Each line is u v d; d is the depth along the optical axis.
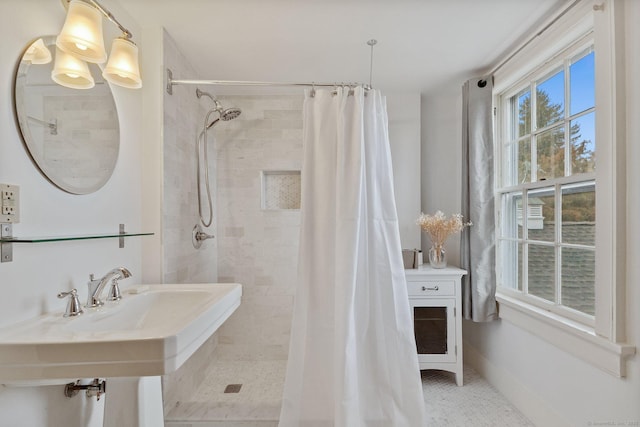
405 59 2.04
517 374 1.87
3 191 0.93
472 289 2.09
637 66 1.18
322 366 1.55
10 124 0.96
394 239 1.62
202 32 1.75
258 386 2.09
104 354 0.81
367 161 1.61
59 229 1.13
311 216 1.61
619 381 1.24
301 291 1.57
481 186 2.10
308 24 1.67
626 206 1.22
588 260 1.47
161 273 1.68
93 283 1.16
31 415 0.99
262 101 2.59
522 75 1.93
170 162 1.77
